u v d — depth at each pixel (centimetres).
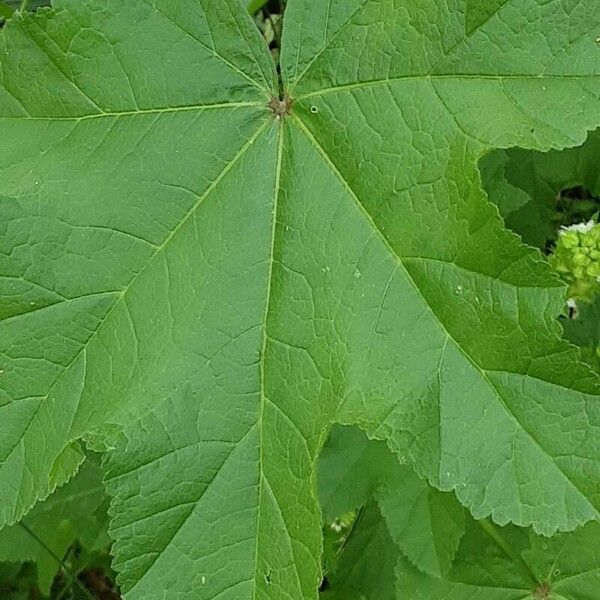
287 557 37
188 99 38
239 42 38
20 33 37
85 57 37
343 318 37
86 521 51
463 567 48
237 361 37
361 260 37
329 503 47
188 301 38
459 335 36
